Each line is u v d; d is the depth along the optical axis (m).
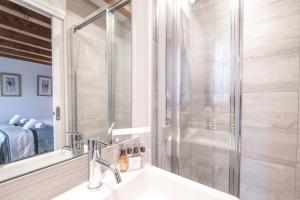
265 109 1.12
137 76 1.06
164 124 1.24
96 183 0.64
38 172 0.53
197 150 1.36
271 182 1.12
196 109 1.34
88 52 0.80
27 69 0.56
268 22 1.08
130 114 1.02
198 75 1.31
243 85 1.18
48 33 0.63
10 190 0.47
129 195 0.70
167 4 1.21
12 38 0.53
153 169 0.81
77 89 0.74
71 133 0.70
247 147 1.19
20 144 0.53
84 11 0.77
